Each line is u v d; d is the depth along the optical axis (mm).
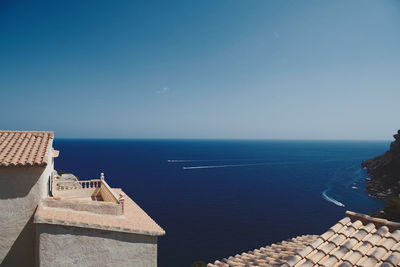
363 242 6582
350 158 188750
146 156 195000
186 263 33625
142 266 11164
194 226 48375
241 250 37938
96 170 114938
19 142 11930
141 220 12367
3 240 9969
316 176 108875
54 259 9641
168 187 85188
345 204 64750
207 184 91625
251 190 82125
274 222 51406
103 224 10414
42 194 10750
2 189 9906
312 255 6367
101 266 10383
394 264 5500
